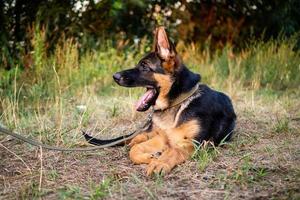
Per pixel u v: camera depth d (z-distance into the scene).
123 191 1.12
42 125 1.66
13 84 2.26
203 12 3.42
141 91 2.32
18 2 2.85
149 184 1.16
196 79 1.49
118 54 2.92
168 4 3.21
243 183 1.14
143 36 3.17
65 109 1.96
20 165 1.33
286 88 2.58
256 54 3.02
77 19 2.96
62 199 1.08
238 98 2.28
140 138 1.49
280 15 3.22
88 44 2.90
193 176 1.21
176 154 1.29
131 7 3.05
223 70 2.86
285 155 1.35
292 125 1.73
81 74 2.54
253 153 1.39
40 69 2.46
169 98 1.45
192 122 1.41
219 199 1.06
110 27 3.11
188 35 3.38
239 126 1.75
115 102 2.10
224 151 1.42
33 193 1.12
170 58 1.45
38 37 2.57
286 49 2.98
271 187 1.12
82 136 1.59
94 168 1.30
